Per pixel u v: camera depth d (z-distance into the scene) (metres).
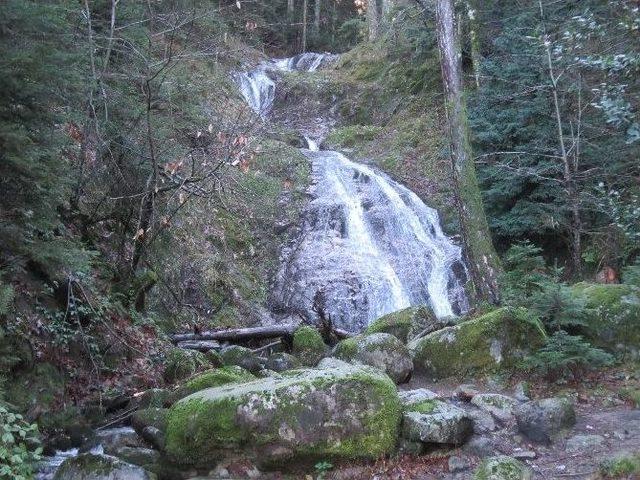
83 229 8.87
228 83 19.44
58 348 6.90
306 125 22.41
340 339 10.50
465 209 9.45
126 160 9.02
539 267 8.87
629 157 12.08
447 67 9.86
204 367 8.30
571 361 6.89
